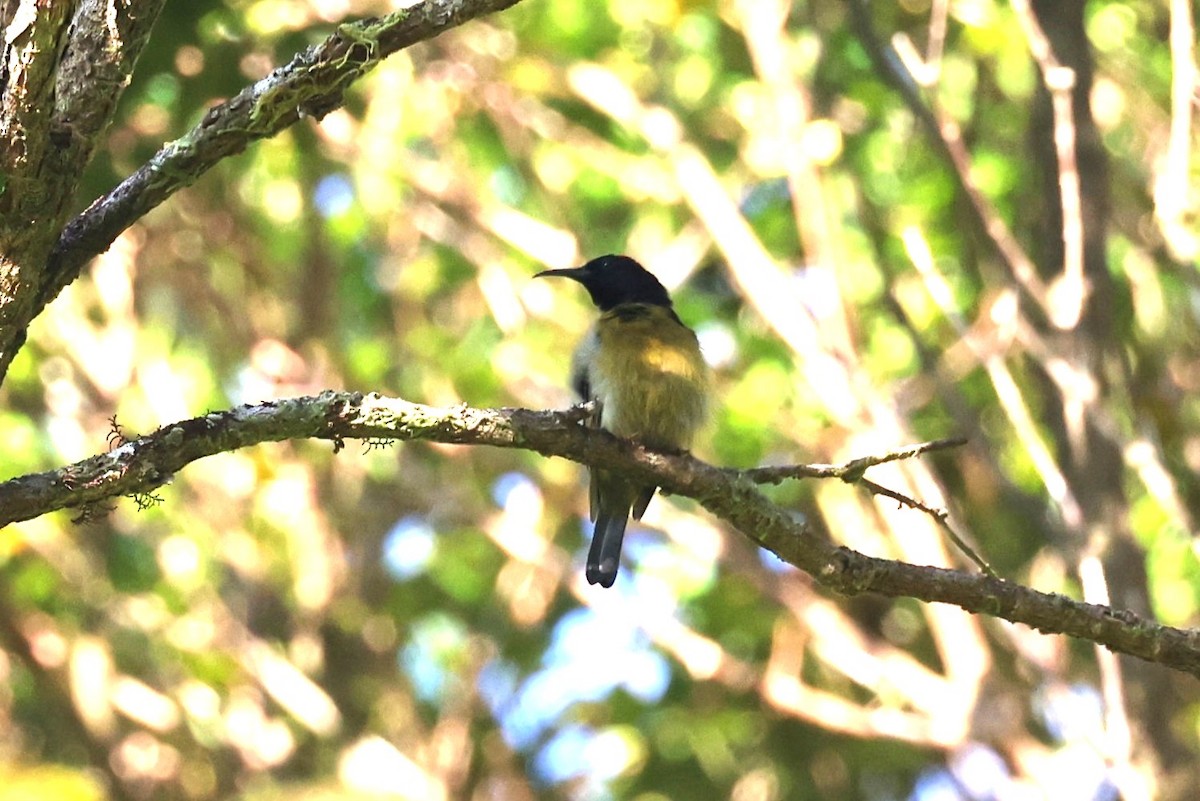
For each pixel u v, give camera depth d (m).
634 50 14.16
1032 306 10.58
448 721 14.55
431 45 13.69
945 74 13.37
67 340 13.62
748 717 14.97
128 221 5.41
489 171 14.99
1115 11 13.18
